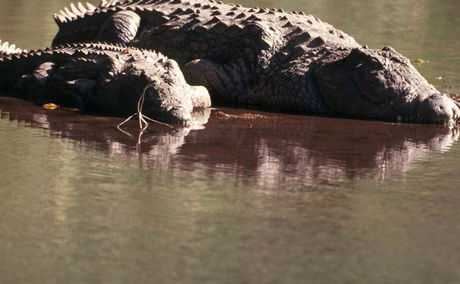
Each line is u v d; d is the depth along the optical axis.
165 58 45.03
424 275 23.22
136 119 42.00
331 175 32.81
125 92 42.72
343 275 23.03
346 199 29.77
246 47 47.50
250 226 26.59
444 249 25.23
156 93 41.72
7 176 31.05
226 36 48.06
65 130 38.84
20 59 47.38
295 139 39.00
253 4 82.19
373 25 73.94
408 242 25.73
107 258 23.75
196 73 47.41
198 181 31.23
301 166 34.00
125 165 33.09
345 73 44.81
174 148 36.19
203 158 34.66
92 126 39.97
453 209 29.06
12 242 24.80
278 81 46.16
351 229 26.70
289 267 23.47
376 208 28.92
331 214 28.05
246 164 33.91
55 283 21.98
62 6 79.06
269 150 36.56
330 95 45.16
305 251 24.70
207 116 43.72
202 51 48.59
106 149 35.53
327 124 42.75
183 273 22.83
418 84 44.62
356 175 33.00
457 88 50.09
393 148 37.91
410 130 42.03
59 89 44.84
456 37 69.81
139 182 30.84
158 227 26.25
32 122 40.31
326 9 82.25
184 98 42.44
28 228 25.92
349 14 79.88
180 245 24.84
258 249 24.72
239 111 45.38
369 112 44.38
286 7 81.62
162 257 23.91
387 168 34.25
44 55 46.62
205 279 22.48
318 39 47.09
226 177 31.89
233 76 47.44
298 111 45.81
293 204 28.95
